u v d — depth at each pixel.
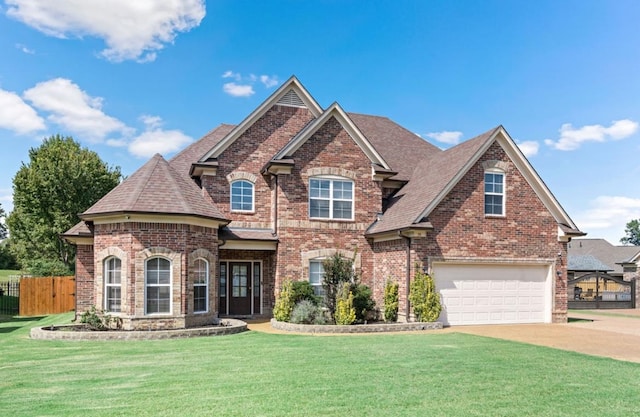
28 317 26.75
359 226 23.41
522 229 22.30
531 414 8.20
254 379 10.28
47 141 48.41
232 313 23.70
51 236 45.22
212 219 19.11
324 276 20.89
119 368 11.39
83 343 15.21
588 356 13.54
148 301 17.53
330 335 17.61
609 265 58.81
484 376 10.80
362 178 23.69
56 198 45.03
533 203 22.59
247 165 23.95
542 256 22.55
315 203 22.91
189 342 15.44
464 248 21.28
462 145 24.08
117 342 15.41
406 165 27.05
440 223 21.00
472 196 21.62
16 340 15.89
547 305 22.61
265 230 23.30
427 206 20.70
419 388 9.69
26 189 44.53
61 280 28.88
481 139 22.50
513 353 13.82
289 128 24.91
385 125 30.31
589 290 41.59
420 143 29.69
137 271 17.38
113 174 49.00
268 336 17.00
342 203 23.33
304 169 22.84
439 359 12.72
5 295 37.38
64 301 28.83
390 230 21.23
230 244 21.94
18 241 47.06
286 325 19.08
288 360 12.41
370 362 12.22
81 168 45.81
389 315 21.14
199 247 18.81
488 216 21.78
